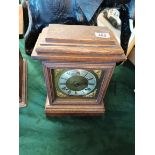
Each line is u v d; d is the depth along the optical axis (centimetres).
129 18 154
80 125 142
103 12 152
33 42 167
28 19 156
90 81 123
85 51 98
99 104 141
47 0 145
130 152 132
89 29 111
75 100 137
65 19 154
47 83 119
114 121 145
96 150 132
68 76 119
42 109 147
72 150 131
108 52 100
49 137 136
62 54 99
